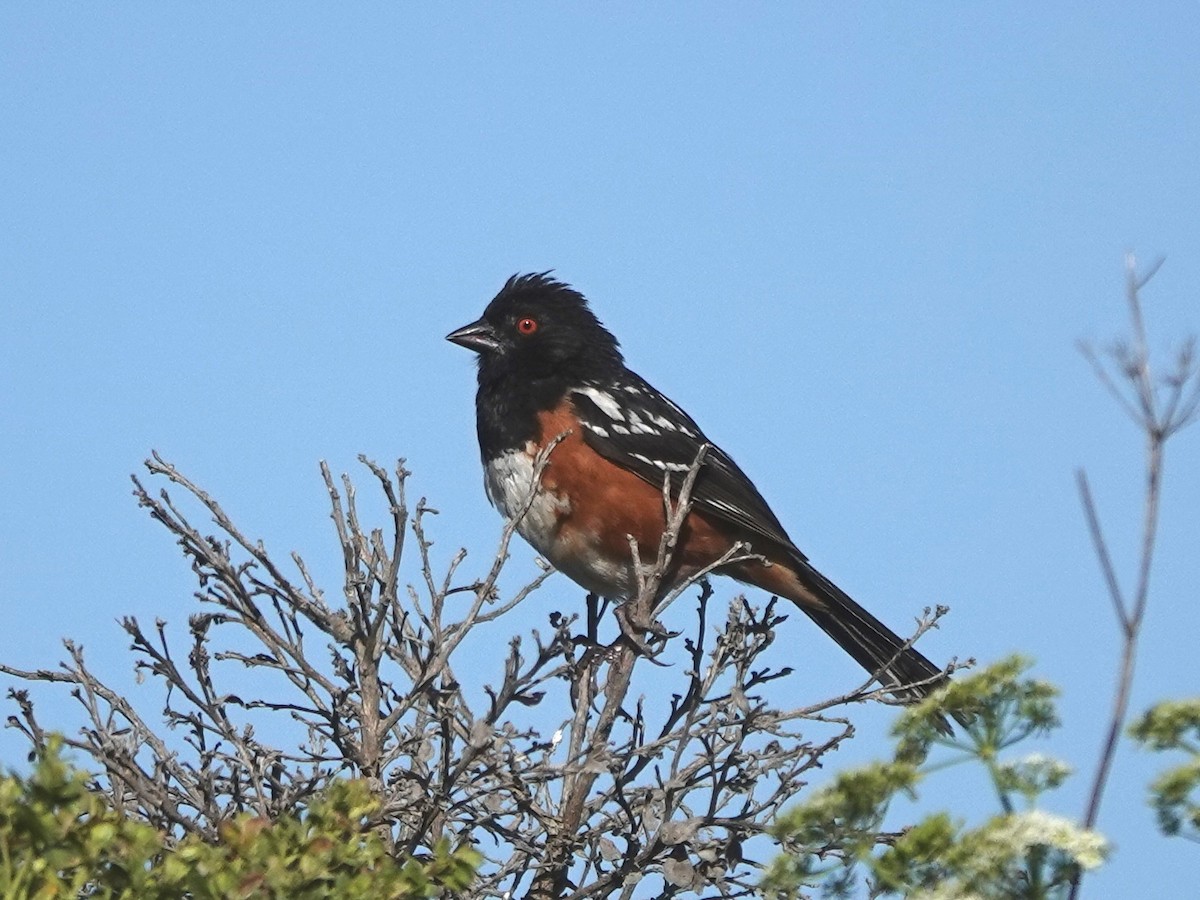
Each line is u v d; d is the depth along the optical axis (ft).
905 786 17.26
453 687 27.35
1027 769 16.49
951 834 16.47
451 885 19.95
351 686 27.58
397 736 28.04
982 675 17.20
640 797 29.25
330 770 27.17
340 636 27.55
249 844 18.97
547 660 26.07
